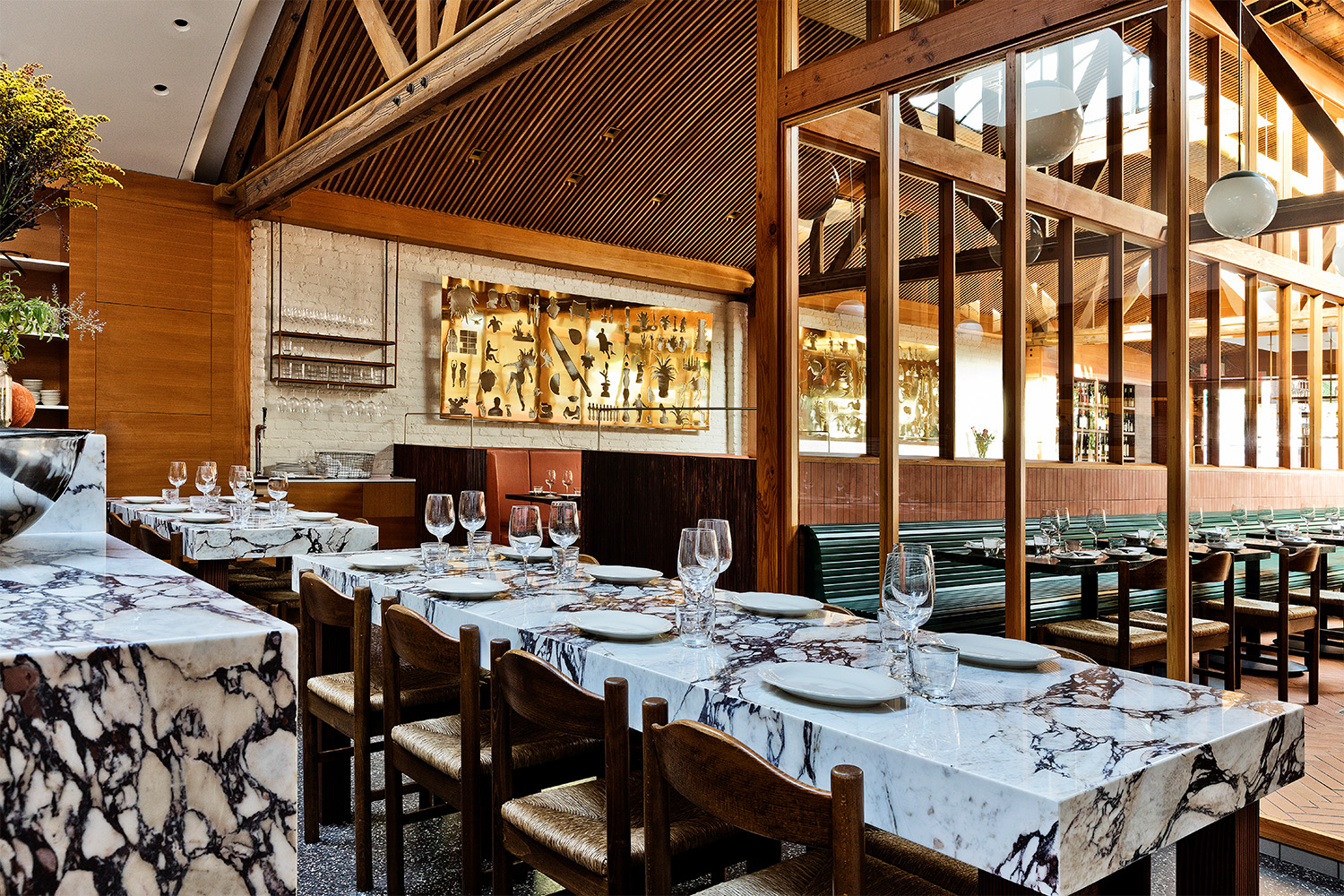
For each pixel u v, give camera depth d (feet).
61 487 3.90
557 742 7.01
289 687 2.51
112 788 2.24
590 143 28.17
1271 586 8.32
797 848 8.48
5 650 2.15
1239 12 8.25
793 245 12.24
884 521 11.12
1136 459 8.83
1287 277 8.07
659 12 24.80
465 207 28.76
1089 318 9.21
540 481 27.76
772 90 12.37
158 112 20.21
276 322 26.27
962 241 10.34
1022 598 9.80
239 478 14.55
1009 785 3.58
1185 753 4.04
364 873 7.50
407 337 28.84
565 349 32.07
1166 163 8.63
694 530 6.20
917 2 10.84
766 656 5.79
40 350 22.90
